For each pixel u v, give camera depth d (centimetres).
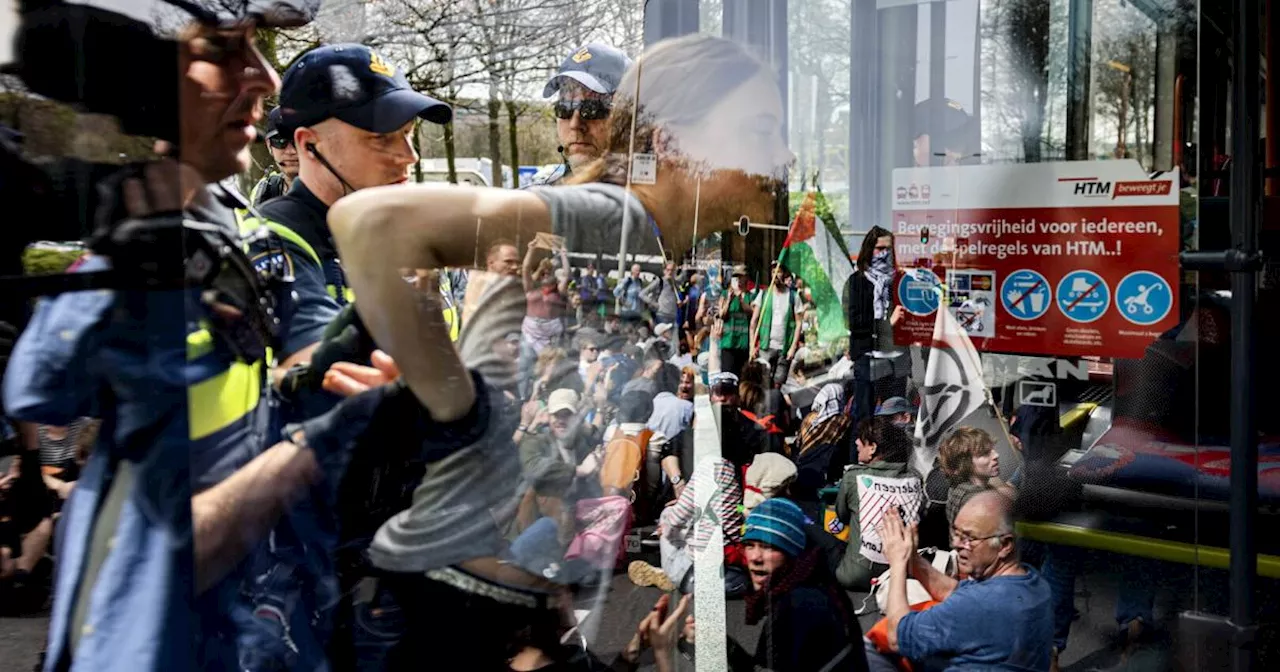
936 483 200
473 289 126
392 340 116
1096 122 196
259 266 107
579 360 139
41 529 90
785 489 181
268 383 108
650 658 152
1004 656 189
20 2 86
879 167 198
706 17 172
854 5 191
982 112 201
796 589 181
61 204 89
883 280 198
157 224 94
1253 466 172
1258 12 169
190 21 97
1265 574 187
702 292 167
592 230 137
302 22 117
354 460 112
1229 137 177
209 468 101
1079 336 202
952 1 199
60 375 89
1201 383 190
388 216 116
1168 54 186
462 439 122
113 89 91
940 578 199
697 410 168
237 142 104
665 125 146
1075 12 194
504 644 126
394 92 125
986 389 205
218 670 99
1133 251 195
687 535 162
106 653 91
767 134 155
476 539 123
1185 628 182
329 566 110
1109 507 198
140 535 94
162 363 95
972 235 203
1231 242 171
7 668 88
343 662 110
